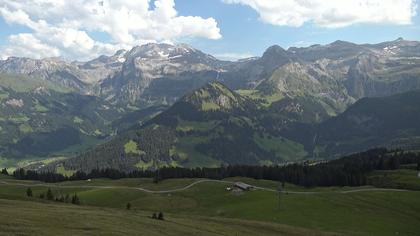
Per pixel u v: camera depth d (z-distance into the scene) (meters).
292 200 181.12
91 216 84.94
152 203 197.38
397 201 183.25
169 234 79.50
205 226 97.88
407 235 136.12
